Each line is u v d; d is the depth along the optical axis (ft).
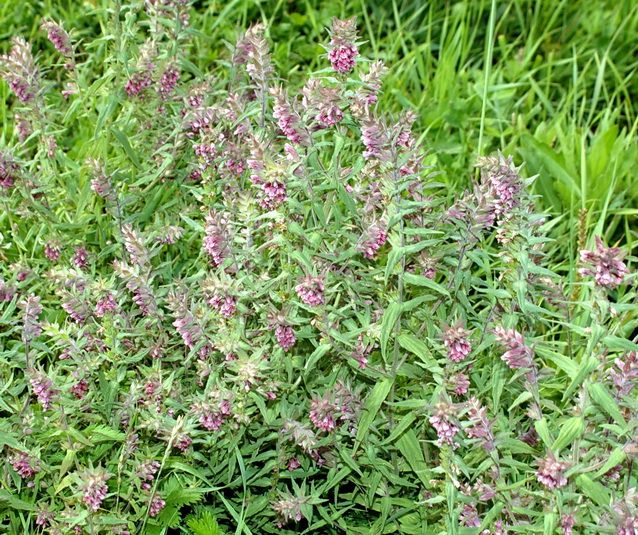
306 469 2.59
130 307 2.81
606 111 3.84
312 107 2.53
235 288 2.46
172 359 2.63
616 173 3.60
